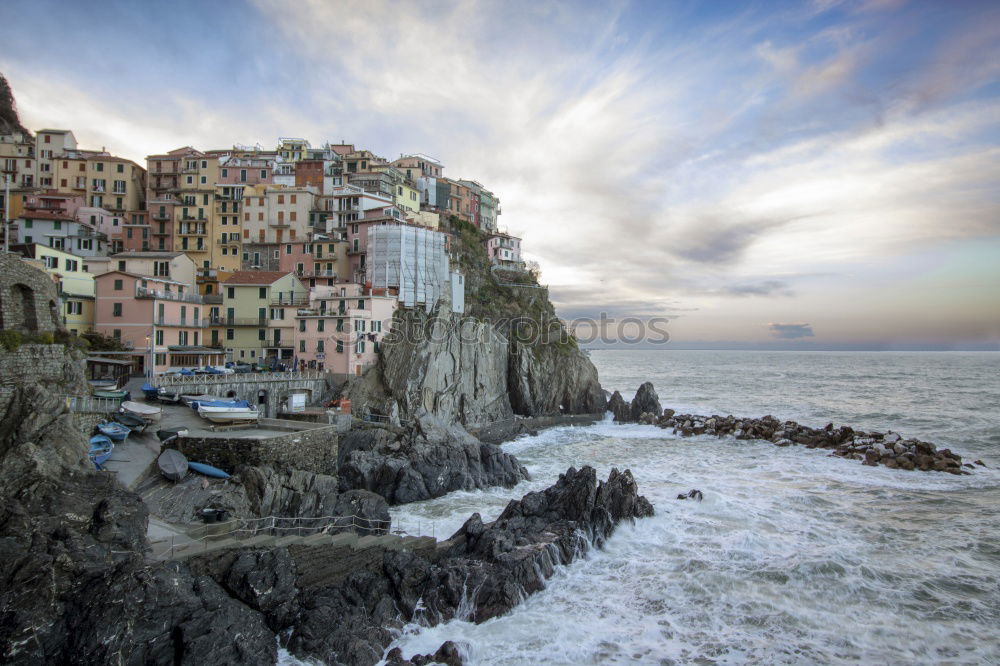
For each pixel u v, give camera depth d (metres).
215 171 124.12
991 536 44.94
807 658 29.12
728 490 57.62
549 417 99.75
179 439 44.44
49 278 48.94
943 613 33.28
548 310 121.38
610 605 34.03
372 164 128.38
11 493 27.25
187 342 78.44
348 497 45.69
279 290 90.56
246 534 34.41
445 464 58.84
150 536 31.23
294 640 28.14
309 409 72.56
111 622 23.86
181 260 86.88
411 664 27.67
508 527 41.47
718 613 33.19
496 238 138.00
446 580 33.91
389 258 97.69
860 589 35.81
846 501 54.34
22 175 126.19
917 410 121.31
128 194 121.25
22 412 34.12
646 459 75.06
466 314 101.56
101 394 49.78
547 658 29.05
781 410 125.00
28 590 23.75
